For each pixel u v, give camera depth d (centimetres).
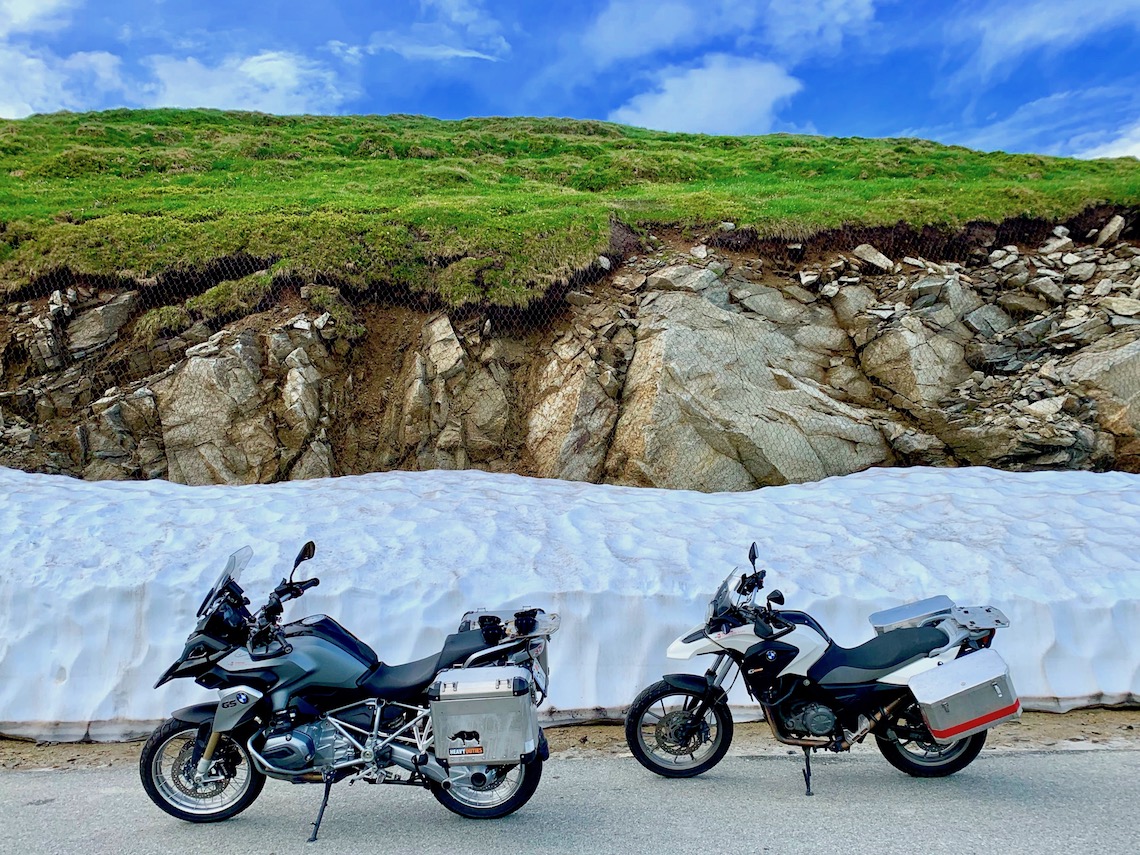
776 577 714
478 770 441
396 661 659
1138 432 1248
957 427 1289
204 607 476
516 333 1448
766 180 2638
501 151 3250
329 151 3031
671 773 532
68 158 2616
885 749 518
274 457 1239
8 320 1410
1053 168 2767
